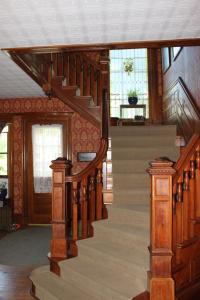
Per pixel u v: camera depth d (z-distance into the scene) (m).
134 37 3.56
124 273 3.07
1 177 7.67
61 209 3.76
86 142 7.02
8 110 7.22
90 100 5.28
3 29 3.25
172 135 5.03
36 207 7.14
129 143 4.84
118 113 8.01
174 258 2.90
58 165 3.79
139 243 3.23
